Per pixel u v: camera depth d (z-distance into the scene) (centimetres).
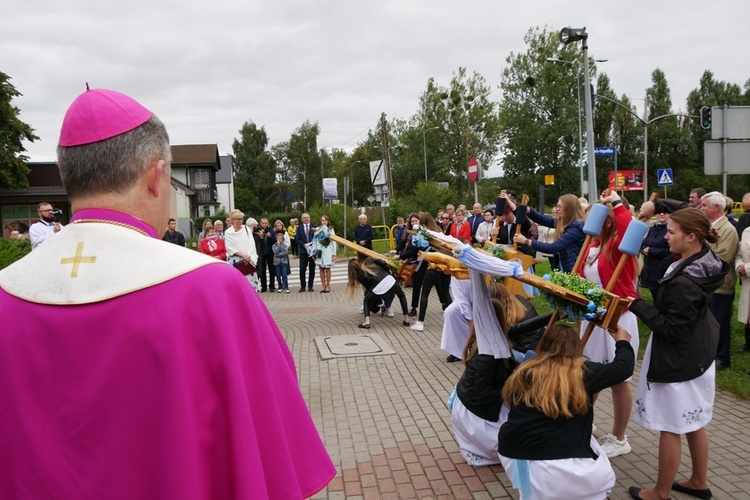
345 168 7981
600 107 5209
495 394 408
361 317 1038
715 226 619
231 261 1127
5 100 3231
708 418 348
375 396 599
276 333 132
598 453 337
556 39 4956
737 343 714
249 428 111
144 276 115
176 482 106
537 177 5056
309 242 1446
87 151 125
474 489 397
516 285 489
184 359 110
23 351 114
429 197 2870
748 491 378
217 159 5297
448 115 5047
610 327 329
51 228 836
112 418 110
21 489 112
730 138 809
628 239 328
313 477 125
